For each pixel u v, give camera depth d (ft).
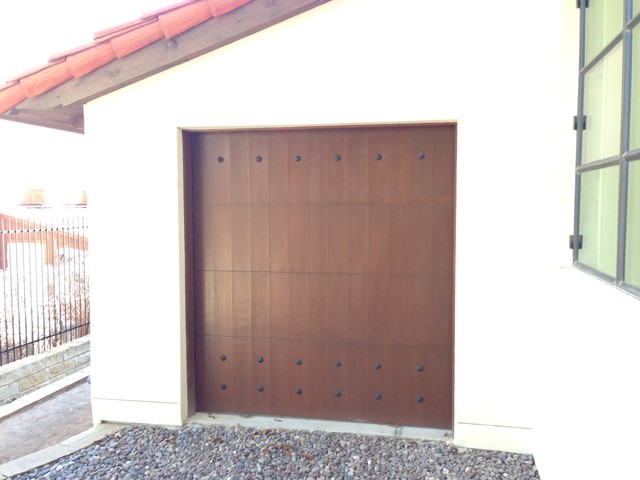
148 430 13.53
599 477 7.40
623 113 7.48
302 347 13.96
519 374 12.16
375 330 13.58
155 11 12.51
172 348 13.65
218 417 14.20
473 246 12.17
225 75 13.08
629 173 7.45
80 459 12.15
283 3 12.31
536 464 11.46
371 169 13.38
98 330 13.98
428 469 11.50
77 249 22.22
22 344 18.84
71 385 18.47
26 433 14.52
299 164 13.71
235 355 14.29
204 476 11.35
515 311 12.09
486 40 11.93
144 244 13.64
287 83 12.85
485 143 12.01
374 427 13.50
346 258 13.62
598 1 9.50
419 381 13.46
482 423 12.39
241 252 14.10
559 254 10.70
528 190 11.92
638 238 7.26
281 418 14.10
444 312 13.25
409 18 12.23
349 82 12.59
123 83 13.19
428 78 12.23
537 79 11.77
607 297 7.54
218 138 14.02
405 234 13.33
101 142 13.67
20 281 21.13
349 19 12.48
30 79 13.21
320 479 11.16
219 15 12.45
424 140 13.12
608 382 7.11
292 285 13.92
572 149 10.62
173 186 13.42
